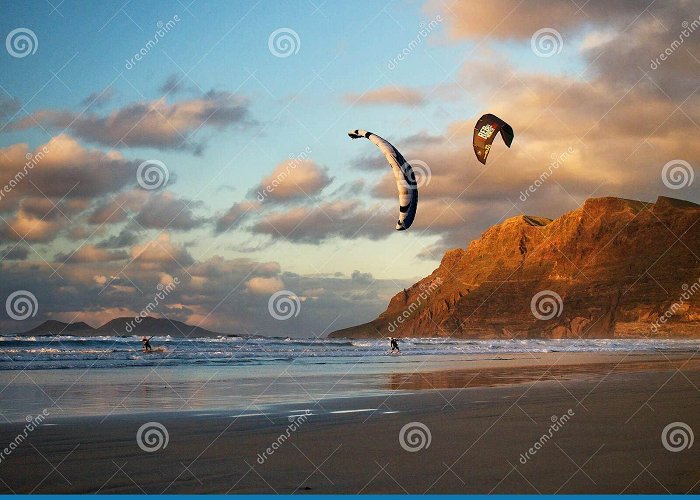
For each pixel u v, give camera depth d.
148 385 21.97
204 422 12.53
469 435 10.24
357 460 8.47
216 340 83.25
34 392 19.39
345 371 30.00
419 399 16.42
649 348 75.00
